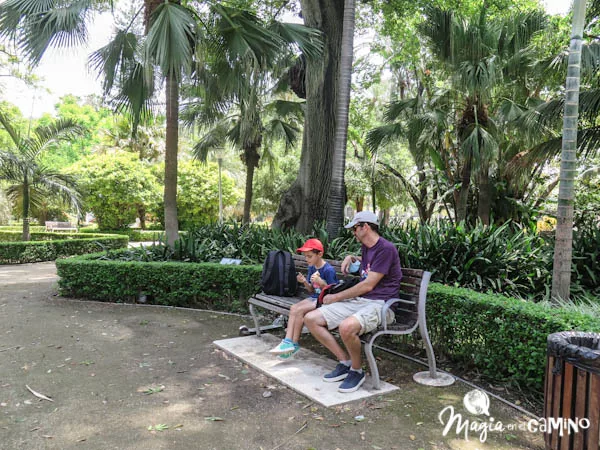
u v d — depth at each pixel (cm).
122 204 2388
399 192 1742
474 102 920
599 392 199
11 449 252
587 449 204
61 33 665
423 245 529
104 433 271
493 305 342
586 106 618
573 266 514
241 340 453
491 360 345
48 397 322
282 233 767
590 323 290
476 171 977
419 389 336
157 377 361
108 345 447
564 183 411
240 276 581
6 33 675
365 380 350
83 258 731
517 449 255
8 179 1434
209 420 287
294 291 449
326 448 254
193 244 715
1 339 468
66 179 1509
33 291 758
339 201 686
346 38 666
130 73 754
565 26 1131
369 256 354
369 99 1916
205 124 1336
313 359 395
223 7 725
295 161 2436
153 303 646
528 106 981
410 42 1141
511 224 1081
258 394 327
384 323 334
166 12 621
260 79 711
